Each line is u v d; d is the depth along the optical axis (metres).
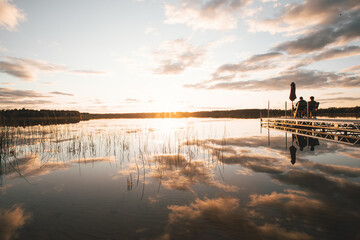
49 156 7.86
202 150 8.70
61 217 3.29
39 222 3.15
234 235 2.74
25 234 2.84
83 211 3.48
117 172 5.77
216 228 2.91
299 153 7.52
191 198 3.94
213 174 5.39
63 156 7.84
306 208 3.39
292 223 2.97
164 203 3.74
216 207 3.54
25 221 3.18
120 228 2.96
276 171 5.45
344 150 7.88
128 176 5.39
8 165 6.56
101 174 5.57
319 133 9.55
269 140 10.99
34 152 8.57
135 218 3.24
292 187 4.31
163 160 7.11
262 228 2.87
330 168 5.52
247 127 19.95
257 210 3.39
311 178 4.80
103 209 3.54
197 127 20.50
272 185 4.47
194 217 3.23
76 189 4.49
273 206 3.50
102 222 3.13
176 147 9.56
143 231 2.88
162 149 9.12
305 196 3.85
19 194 4.24
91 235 2.81
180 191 4.30
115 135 14.12
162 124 25.75
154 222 3.11
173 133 15.30
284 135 13.11
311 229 2.81
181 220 3.15
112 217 3.27
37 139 12.11
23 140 11.74
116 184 4.79
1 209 3.58
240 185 4.54
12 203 3.82
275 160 6.61
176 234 2.79
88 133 15.26
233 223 3.03
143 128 19.80
